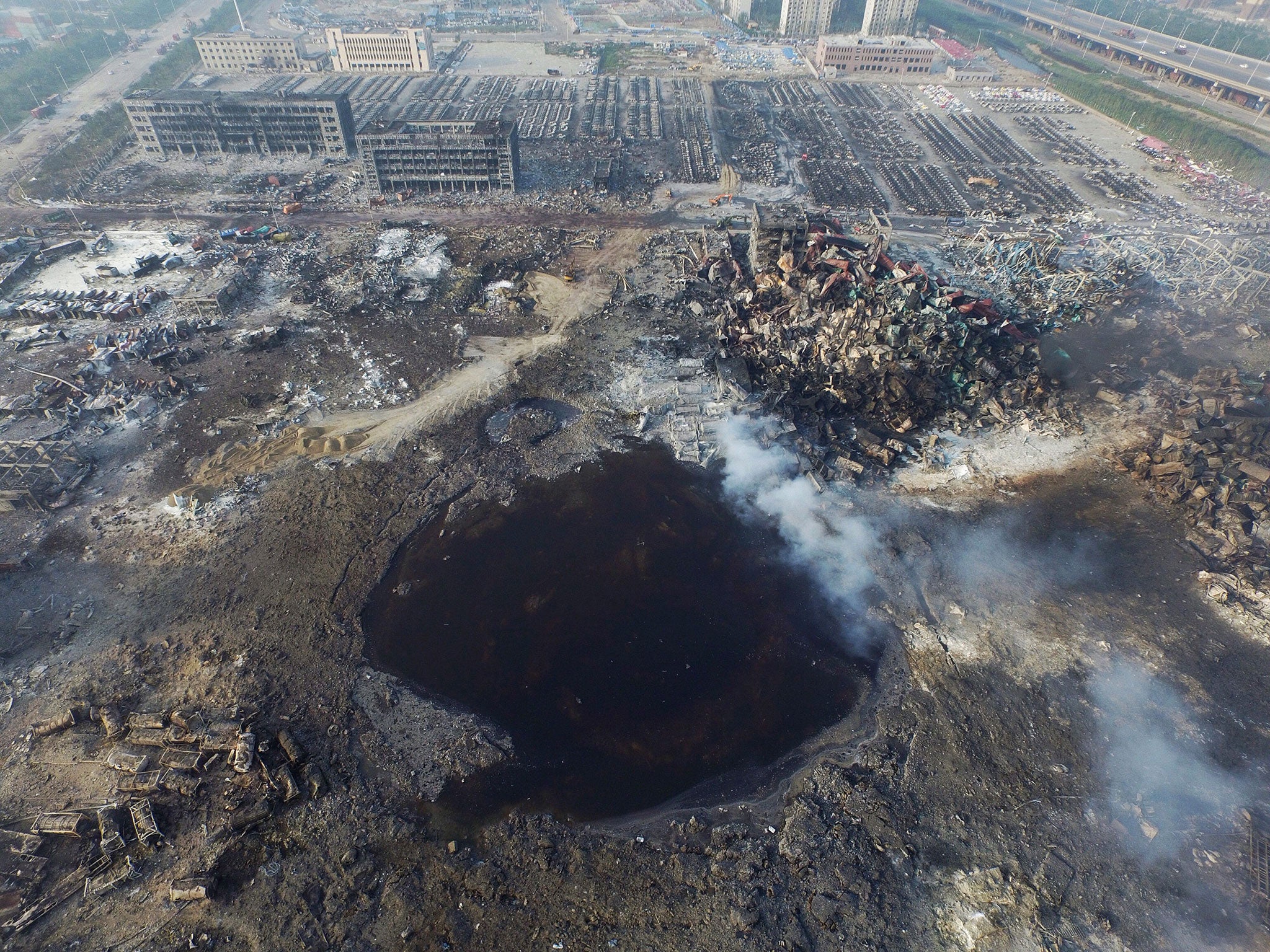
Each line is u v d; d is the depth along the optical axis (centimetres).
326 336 11806
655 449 9906
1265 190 17350
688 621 7806
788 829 6019
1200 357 11494
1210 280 12794
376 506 8881
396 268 13475
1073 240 15075
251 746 6275
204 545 8288
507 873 5738
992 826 6000
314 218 15600
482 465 9550
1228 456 9362
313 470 9319
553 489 9294
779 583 8206
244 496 8906
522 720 6881
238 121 18038
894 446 9775
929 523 8875
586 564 8375
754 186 17362
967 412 10312
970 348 10938
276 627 7462
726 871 5747
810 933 5362
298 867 5650
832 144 19762
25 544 8219
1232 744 6612
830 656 7488
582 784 6425
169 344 11456
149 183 17012
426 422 10162
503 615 7800
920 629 7688
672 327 12138
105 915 5334
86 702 6675
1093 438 10056
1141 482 9388
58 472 8975
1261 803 6172
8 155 18162
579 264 14000
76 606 7581
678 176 17850
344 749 6488
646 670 7344
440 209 16100
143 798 5984
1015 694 7038
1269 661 7312
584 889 5650
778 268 12744
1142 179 18000
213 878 5494
